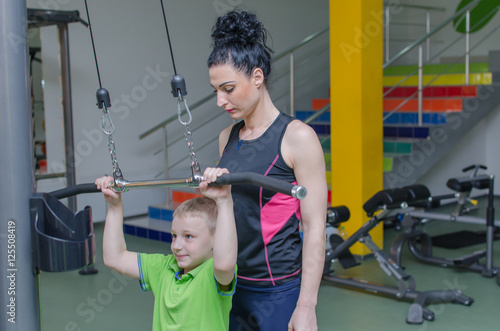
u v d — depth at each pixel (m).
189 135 1.34
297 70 7.71
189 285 1.60
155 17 6.29
